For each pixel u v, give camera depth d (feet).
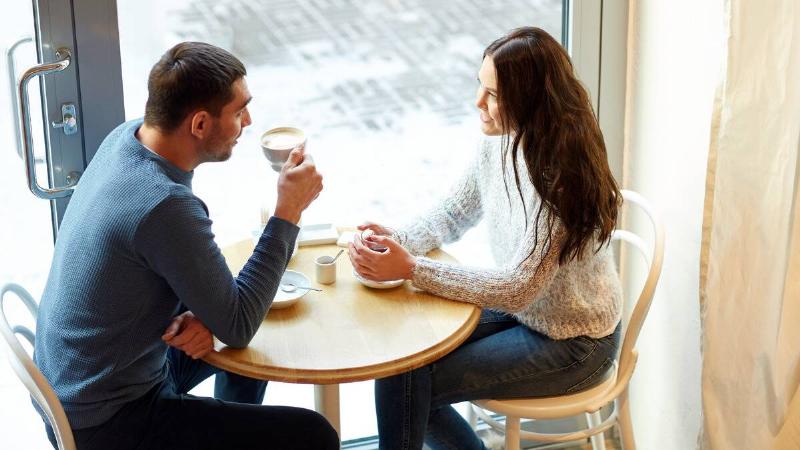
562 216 6.43
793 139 6.44
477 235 8.74
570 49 8.13
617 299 7.10
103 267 5.79
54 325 6.04
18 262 7.77
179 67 5.82
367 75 7.95
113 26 7.19
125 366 6.00
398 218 8.43
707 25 7.07
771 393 7.06
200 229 5.80
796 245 6.76
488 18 8.03
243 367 5.95
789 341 6.98
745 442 7.17
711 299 6.95
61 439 5.76
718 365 7.05
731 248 6.79
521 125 6.47
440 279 6.69
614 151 8.46
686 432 8.07
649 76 7.96
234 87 5.96
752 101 6.45
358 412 8.98
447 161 8.36
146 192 5.74
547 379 6.89
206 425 6.26
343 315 6.51
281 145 6.51
